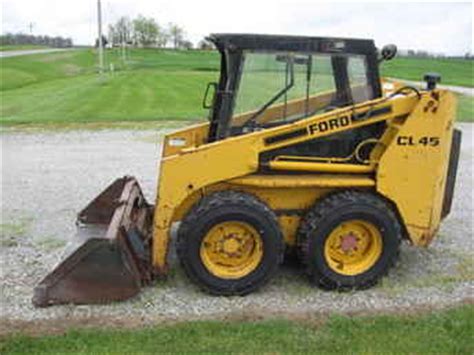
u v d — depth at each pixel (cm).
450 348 490
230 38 591
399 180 603
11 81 4178
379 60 615
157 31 9550
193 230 571
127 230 582
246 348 488
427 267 674
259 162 595
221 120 607
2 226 811
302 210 615
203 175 577
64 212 883
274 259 588
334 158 614
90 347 488
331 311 559
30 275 639
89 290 564
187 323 529
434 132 596
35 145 1469
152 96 2703
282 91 607
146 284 602
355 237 603
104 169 1184
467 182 1106
